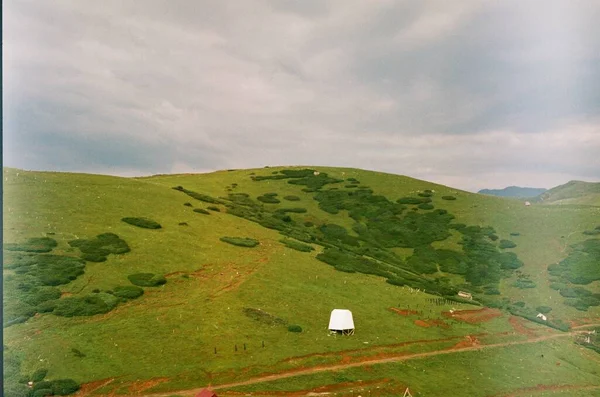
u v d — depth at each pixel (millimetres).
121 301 58844
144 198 95938
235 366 49875
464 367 56625
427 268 99500
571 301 84750
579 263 97250
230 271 73812
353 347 57562
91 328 52500
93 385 43969
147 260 70250
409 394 48719
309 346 56250
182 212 94000
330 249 96625
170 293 63594
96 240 71750
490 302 83562
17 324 50625
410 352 59000
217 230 90125
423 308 73875
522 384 54156
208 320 58500
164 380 46156
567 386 55281
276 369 50594
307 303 68188
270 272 76312
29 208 77375
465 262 101938
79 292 58406
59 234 70812
